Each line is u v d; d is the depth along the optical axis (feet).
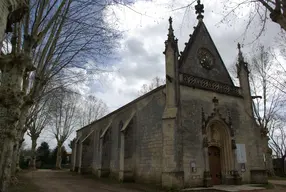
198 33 71.15
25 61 31.24
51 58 44.09
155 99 64.28
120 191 51.60
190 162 53.78
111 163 85.40
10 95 29.37
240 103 69.51
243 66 74.02
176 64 59.98
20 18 29.81
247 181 61.87
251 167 63.82
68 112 153.89
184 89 59.16
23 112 42.73
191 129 56.54
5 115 28.73
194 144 55.88
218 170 60.90
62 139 153.07
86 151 108.88
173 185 49.55
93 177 89.10
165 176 51.49
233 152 60.80
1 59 30.45
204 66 67.82
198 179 53.78
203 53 69.46
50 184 63.82
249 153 65.10
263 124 98.94
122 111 84.69
